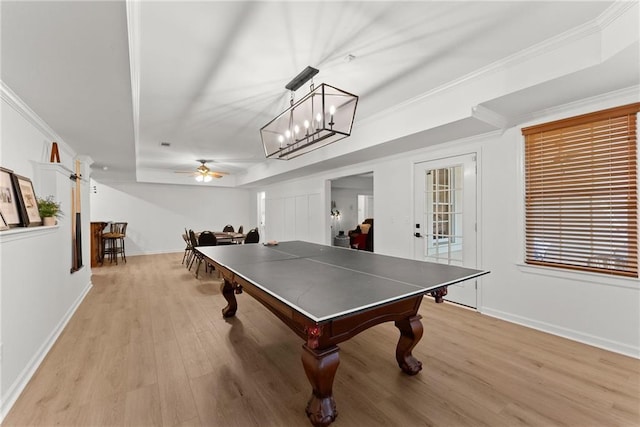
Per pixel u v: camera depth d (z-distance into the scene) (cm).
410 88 306
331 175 618
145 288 475
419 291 177
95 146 402
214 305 389
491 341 274
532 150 307
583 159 270
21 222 231
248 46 222
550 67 226
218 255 316
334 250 356
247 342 277
